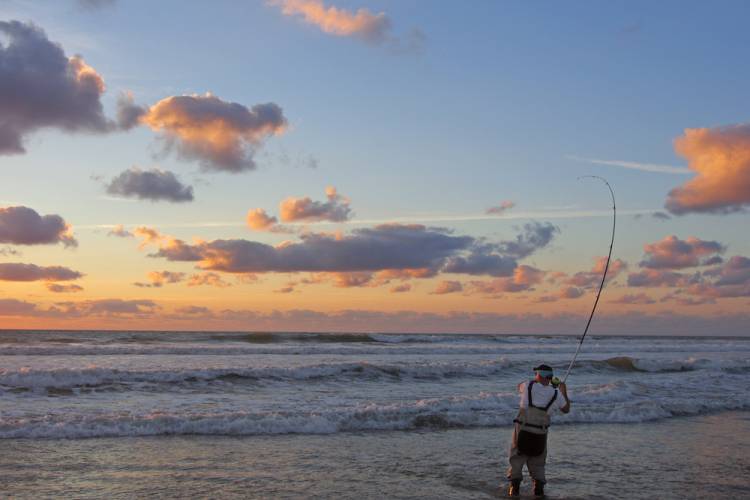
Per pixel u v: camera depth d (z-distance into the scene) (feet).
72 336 166.40
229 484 26.48
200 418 38.24
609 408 47.98
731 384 69.05
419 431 39.91
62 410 42.88
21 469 28.04
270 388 57.26
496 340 192.44
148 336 168.86
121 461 29.96
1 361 78.89
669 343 199.62
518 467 25.79
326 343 165.48
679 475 29.91
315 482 27.17
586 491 26.61
